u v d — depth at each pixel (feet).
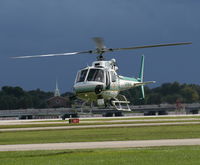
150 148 148.77
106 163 117.19
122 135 217.56
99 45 261.24
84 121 443.32
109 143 174.09
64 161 123.03
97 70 261.65
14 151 152.56
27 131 273.33
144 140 184.14
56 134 238.89
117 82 276.62
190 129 255.50
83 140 191.62
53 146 168.25
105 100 272.92
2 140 205.98
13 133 256.52
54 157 131.75
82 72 264.52
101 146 162.81
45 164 118.73
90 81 257.14
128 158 125.08
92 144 171.83
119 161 120.06
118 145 164.76
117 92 279.90
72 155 134.72
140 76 356.38
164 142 172.76
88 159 125.39
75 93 263.70
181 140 180.86
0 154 143.84
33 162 122.93
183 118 488.44
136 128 278.05
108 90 266.36
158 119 458.09
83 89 258.37
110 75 267.18
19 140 203.21
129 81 295.07
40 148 162.20
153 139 188.14
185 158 122.62
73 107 276.21
